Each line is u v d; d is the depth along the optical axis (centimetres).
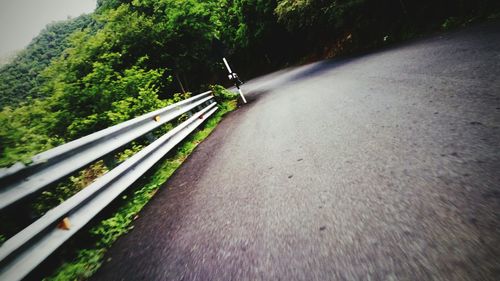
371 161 291
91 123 700
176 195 382
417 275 148
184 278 207
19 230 278
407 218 192
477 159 233
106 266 260
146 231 305
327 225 211
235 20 3881
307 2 1730
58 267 272
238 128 706
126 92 797
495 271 137
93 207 325
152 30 1087
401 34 1300
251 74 4191
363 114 460
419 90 477
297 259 186
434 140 290
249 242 222
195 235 262
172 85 1284
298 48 2995
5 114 328
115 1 1385
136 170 434
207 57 1284
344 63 1298
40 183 285
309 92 870
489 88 376
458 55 608
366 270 160
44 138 420
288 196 275
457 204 190
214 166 456
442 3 1128
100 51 932
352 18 1661
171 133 595
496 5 879
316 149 378
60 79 832
